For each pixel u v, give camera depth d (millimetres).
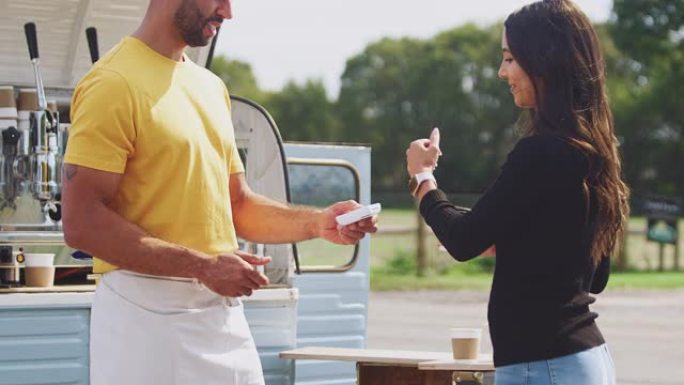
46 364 4531
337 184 6715
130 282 3471
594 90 3316
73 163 3387
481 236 3223
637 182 51062
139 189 3465
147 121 3443
